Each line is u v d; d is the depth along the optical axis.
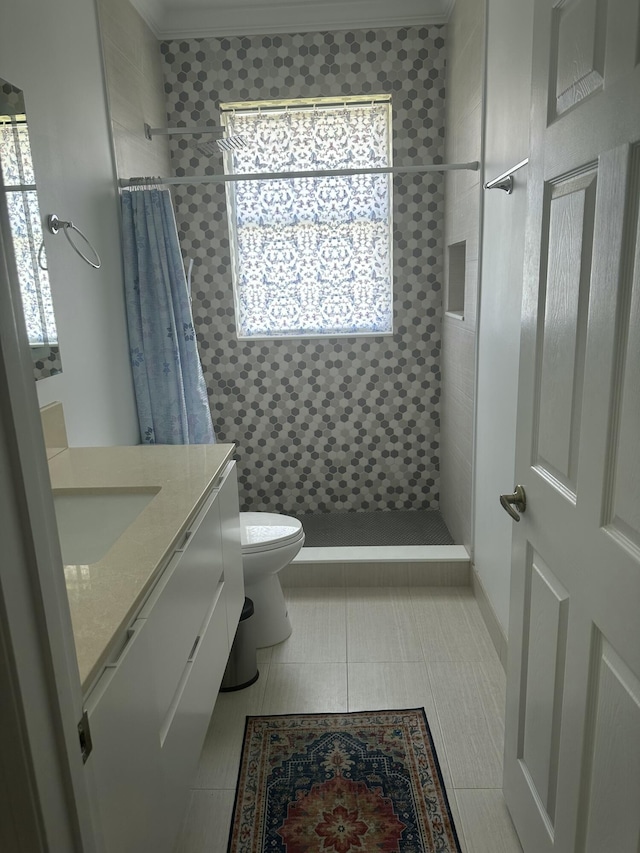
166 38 3.28
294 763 1.92
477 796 1.78
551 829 1.36
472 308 2.77
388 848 1.62
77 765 0.71
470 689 2.23
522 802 1.56
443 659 2.41
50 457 1.95
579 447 1.16
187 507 1.53
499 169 2.28
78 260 2.21
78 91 2.24
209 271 3.53
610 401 1.03
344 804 1.76
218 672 1.81
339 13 3.21
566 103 1.21
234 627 2.08
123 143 2.68
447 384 3.45
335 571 2.99
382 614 2.75
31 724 0.62
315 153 3.42
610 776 1.07
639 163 0.92
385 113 3.38
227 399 3.72
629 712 1.00
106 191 2.49
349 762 1.91
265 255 3.54
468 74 2.75
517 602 1.58
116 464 1.92
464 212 2.88
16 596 0.59
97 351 2.37
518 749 1.60
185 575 1.45
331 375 3.67
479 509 2.76
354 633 2.60
